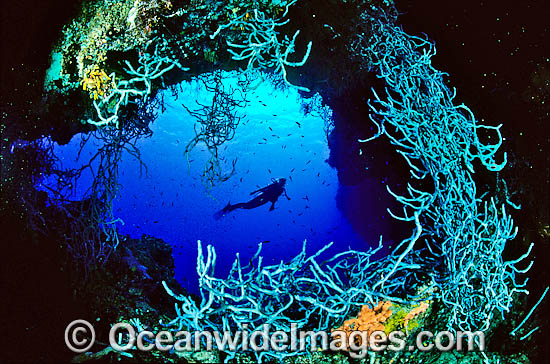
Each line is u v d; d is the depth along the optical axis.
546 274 2.79
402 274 3.17
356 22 3.59
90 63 3.02
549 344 2.67
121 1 2.93
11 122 2.86
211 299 2.37
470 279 2.81
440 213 3.29
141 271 3.48
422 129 3.16
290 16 3.61
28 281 2.67
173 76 3.93
